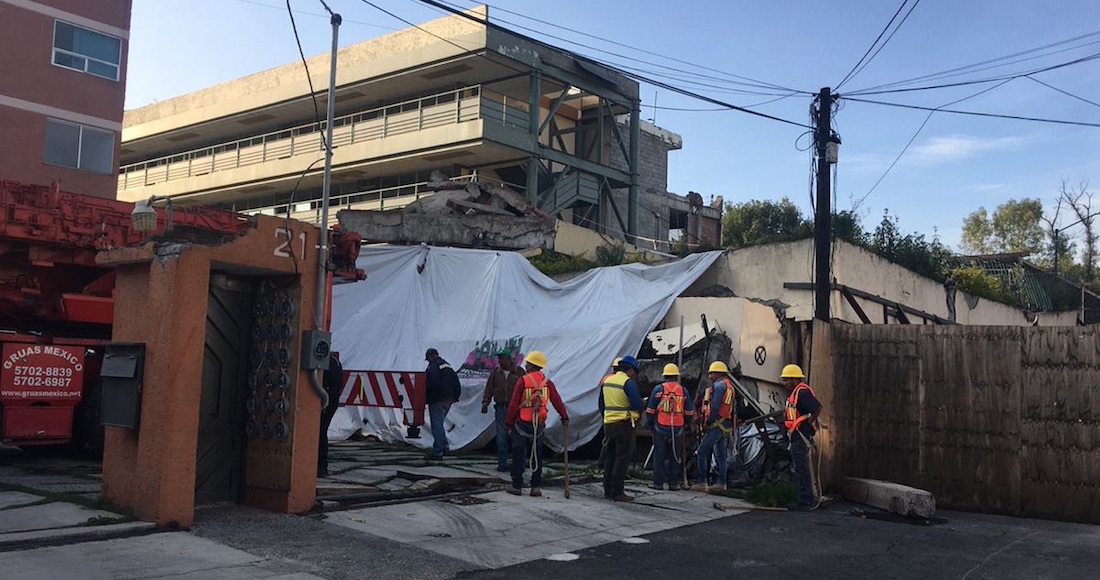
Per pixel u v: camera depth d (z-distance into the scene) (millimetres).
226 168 38688
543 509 10062
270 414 9125
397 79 32938
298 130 37625
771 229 40344
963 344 12148
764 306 16172
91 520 7629
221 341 9250
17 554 6590
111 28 27312
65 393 11422
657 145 40125
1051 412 11469
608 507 10516
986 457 11820
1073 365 11406
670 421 12398
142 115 43281
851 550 8703
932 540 9406
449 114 31438
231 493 9273
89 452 12289
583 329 16062
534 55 31484
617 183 35312
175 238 8789
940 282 22578
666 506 10898
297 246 8977
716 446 12289
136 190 41969
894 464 12406
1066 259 54312
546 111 35438
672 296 16328
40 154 25453
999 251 59969
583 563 7695
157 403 7848
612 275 17656
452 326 17594
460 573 7117
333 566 7027
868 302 18469
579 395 15133
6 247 11594
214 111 38688
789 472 12578
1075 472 11219
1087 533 10250
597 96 34594
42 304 11719
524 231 21172
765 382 15727
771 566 7855
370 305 18406
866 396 12688
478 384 16109
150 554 6906
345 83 33812
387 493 10008
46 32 25797
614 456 11094
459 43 30625
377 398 15891
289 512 8797
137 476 7941
